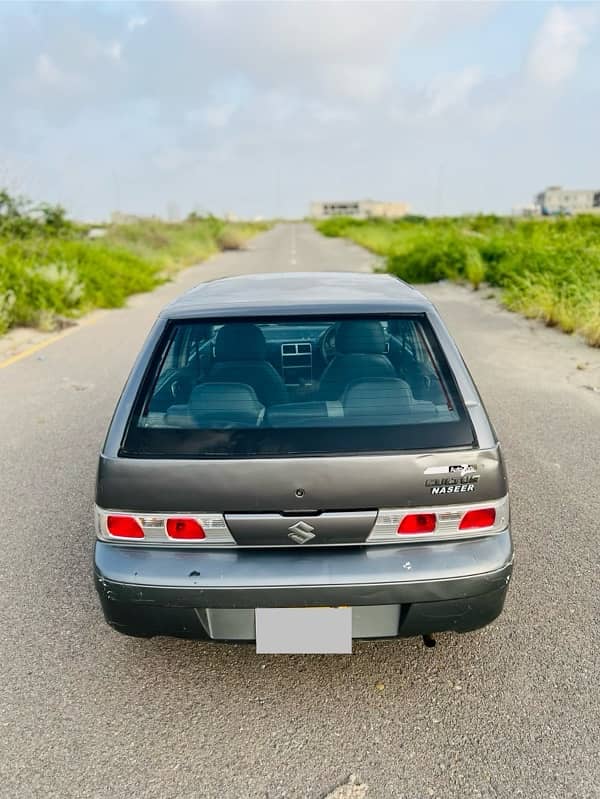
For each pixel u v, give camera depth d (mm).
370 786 2371
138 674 3018
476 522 2545
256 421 2576
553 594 3500
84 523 4480
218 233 39000
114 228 28844
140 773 2459
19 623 3398
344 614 2535
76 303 13758
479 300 14133
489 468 2518
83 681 2975
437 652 3098
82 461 5562
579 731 2590
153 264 22156
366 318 2918
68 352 9969
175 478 2492
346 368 2793
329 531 2496
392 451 2479
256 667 3051
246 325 2941
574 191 144750
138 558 2570
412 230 37906
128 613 2600
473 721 2662
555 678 2891
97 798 2355
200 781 2416
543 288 11898
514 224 34219
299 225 107688
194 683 2951
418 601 2516
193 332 2906
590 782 2359
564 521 4281
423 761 2473
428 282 17875
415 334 2879
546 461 5258
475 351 9273
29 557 4047
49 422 6613
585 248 14117
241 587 2490
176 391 2770
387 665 3027
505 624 3273
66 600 3602
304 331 3072
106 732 2666
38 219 18641
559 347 9469
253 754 2533
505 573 2561
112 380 8227
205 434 2547
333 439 2504
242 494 2475
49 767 2496
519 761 2457
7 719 2746
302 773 2438
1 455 5730
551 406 6703
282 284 3520
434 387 2672
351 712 2740
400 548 2539
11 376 8539
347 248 34375
